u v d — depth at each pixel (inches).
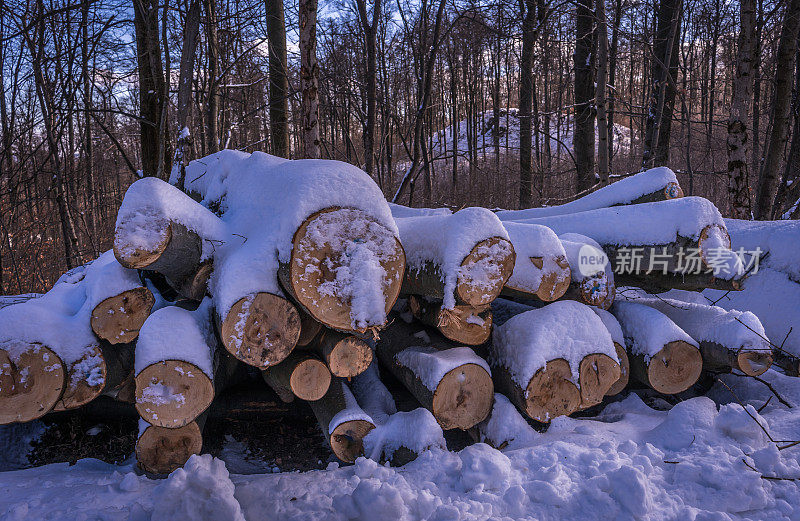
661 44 437.1
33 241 444.5
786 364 155.5
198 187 209.3
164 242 113.2
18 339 112.8
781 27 350.3
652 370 138.3
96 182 566.9
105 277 125.2
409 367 137.9
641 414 142.1
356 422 121.4
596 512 96.9
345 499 98.3
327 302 107.9
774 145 336.8
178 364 112.0
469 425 129.8
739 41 293.6
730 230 204.4
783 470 107.0
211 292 123.7
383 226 113.0
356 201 112.2
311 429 148.5
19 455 135.3
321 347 124.7
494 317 167.9
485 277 116.8
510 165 804.6
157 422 111.9
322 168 115.1
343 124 472.4
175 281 132.6
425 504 98.0
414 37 476.7
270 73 391.5
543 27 482.9
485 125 1082.1
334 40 494.9
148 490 108.7
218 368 130.5
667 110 420.5
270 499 103.0
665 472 109.5
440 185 687.7
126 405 146.2
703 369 153.3
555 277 136.9
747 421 117.3
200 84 438.6
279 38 384.8
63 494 105.9
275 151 393.4
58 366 115.4
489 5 442.9
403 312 156.7
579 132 431.2
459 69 917.2
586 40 422.3
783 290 176.7
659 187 177.5
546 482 102.7
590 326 136.7
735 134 297.9
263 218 122.4
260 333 111.7
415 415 122.4
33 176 418.0
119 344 130.3
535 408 130.6
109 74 440.5
